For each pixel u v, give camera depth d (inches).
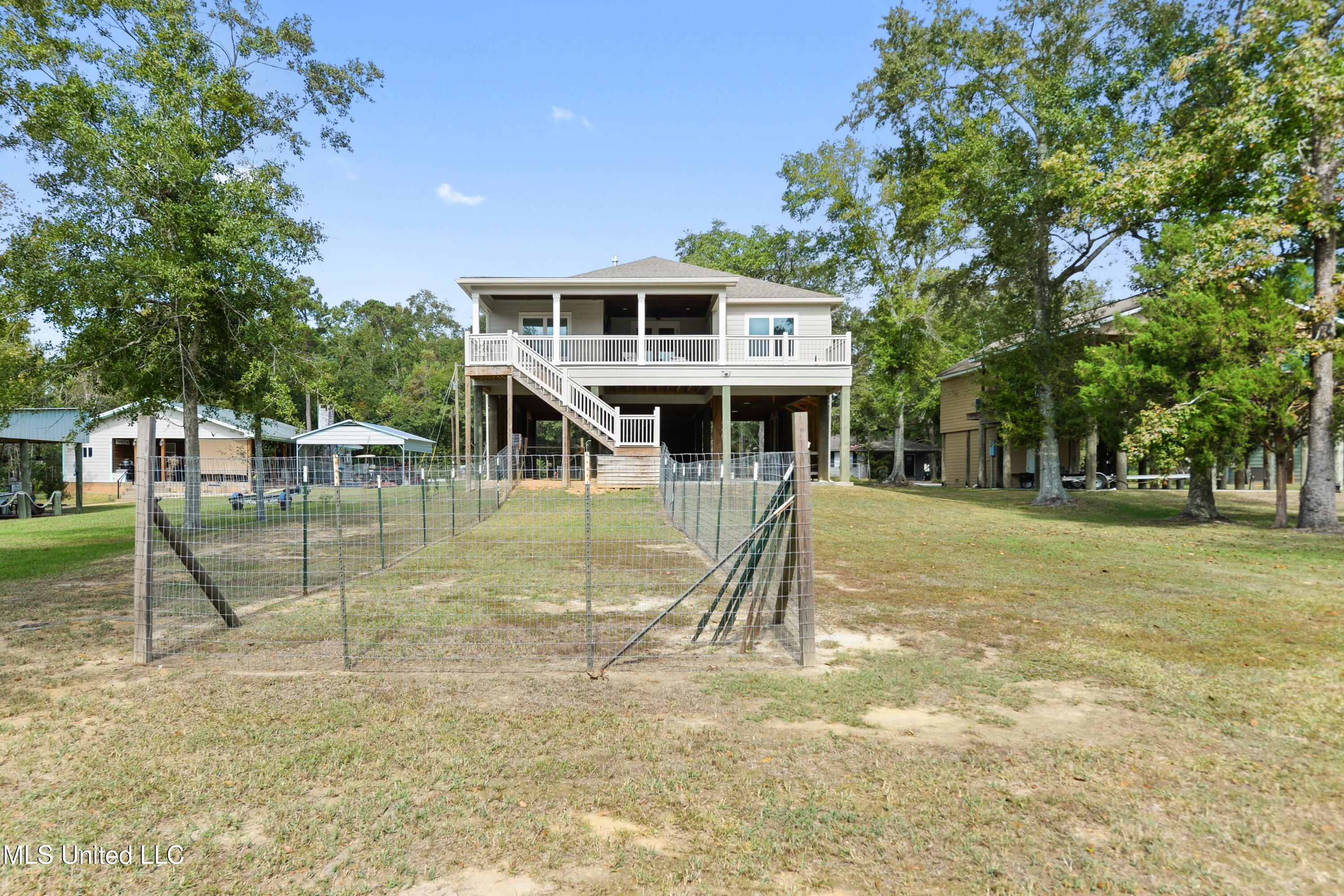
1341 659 209.2
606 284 886.4
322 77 597.3
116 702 177.0
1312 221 494.9
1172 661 208.7
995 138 756.6
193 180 516.4
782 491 235.3
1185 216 621.0
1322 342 487.8
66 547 487.5
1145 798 125.0
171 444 1240.8
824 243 1339.8
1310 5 479.5
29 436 863.7
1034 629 249.0
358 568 374.3
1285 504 541.0
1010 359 784.3
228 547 431.8
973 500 866.1
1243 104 509.7
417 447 1173.1
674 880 101.0
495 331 994.7
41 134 474.3
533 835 113.2
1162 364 539.8
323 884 101.3
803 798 125.0
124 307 504.4
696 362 891.4
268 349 589.9
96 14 503.2
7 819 120.7
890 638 238.2
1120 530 552.4
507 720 161.9
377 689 184.9
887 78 858.8
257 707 171.6
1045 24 730.8
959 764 138.7
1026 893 98.1
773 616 245.4
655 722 161.2
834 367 895.7
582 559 390.3
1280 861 106.0
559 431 1766.7
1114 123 694.5
